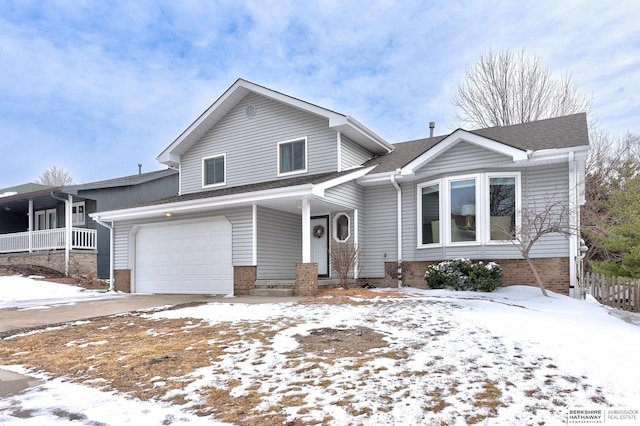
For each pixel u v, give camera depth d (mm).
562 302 9984
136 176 23500
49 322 9242
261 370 5246
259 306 9859
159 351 6246
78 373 5531
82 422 3998
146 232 16031
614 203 20078
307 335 6746
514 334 6445
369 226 14797
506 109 29156
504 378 4738
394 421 3791
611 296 12398
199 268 14586
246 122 16438
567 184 11680
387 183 14469
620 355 5457
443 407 4051
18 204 22969
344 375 4941
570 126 13625
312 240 15641
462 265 12094
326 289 12727
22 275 18047
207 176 17266
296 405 4195
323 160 14711
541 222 10797
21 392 4891
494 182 12445
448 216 12898
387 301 9805
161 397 4586
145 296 14336
